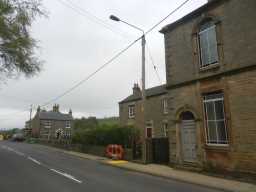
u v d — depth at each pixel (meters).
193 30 14.62
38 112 67.31
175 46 15.85
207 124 13.52
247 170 11.16
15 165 15.70
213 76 13.11
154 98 31.00
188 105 14.50
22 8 16.47
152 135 30.41
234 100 12.01
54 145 36.06
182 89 15.05
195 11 14.38
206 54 13.93
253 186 10.21
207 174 12.80
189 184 10.98
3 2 15.32
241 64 11.84
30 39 17.64
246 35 11.75
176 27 15.89
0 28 15.82
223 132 12.60
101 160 19.50
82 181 10.94
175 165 15.07
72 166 15.91
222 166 12.34
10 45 16.72
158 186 10.40
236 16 12.28
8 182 10.45
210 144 13.12
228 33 12.59
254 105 11.16
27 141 51.75
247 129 11.34
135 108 34.00
